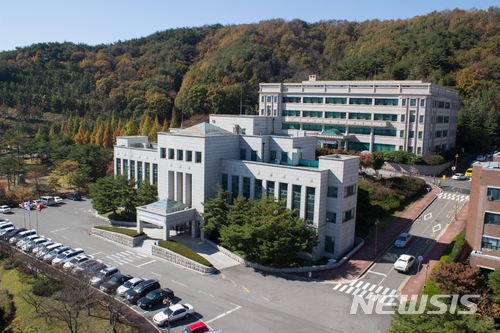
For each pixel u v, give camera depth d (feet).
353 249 201.05
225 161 225.56
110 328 132.67
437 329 104.99
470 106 458.50
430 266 181.16
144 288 153.69
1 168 349.82
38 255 191.01
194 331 124.67
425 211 258.16
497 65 505.66
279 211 185.26
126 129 487.20
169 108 621.31
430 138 372.38
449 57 525.75
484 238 162.50
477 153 437.99
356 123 398.83
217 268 184.55
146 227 242.37
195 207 226.17
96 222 258.98
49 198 301.84
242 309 145.89
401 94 372.99
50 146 435.94
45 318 138.82
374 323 136.26
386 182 290.15
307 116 443.73
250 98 603.67
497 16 611.06
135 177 276.00
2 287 169.89
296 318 139.44
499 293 129.59
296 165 221.87
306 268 179.22
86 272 159.74
